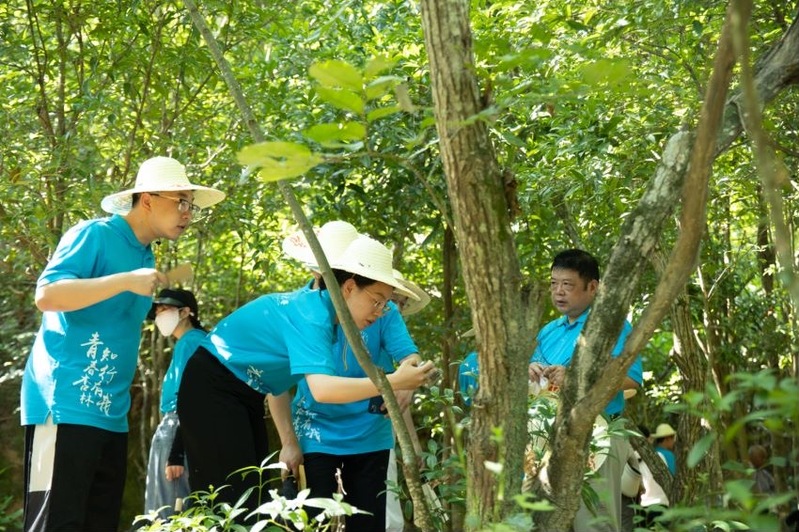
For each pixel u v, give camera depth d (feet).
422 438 22.75
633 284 7.29
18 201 17.33
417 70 17.81
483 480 7.25
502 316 7.09
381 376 7.94
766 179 5.02
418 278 25.09
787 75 7.48
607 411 13.69
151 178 12.70
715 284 20.56
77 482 11.69
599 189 16.44
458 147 6.90
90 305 11.68
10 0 18.67
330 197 18.53
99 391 11.96
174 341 25.48
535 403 10.94
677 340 17.17
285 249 14.87
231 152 19.22
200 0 17.60
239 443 12.93
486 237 6.98
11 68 18.51
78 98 17.78
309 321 12.26
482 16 16.85
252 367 12.97
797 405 4.87
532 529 7.42
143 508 26.13
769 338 23.27
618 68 6.91
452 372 19.17
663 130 15.89
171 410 17.20
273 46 20.43
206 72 18.83
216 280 27.22
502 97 8.80
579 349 7.40
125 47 18.24
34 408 11.84
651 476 16.60
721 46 6.22
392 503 15.49
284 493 14.49
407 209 18.25
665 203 7.24
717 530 8.55
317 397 11.74
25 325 26.71
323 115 17.28
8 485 25.21
